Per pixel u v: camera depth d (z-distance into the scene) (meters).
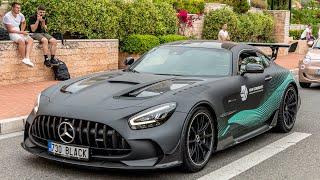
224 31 19.25
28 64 11.62
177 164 5.38
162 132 5.25
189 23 19.16
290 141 7.41
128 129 5.19
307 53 14.17
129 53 15.58
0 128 7.59
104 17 14.45
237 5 23.58
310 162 6.37
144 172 5.69
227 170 5.91
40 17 12.48
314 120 9.07
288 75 8.01
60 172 5.68
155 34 16.72
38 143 5.66
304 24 33.72
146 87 5.81
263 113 7.22
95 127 5.23
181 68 6.66
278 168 6.07
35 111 5.82
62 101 5.61
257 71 6.61
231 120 6.34
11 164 5.97
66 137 5.37
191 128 5.60
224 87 6.23
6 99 9.70
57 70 12.47
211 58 6.81
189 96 5.66
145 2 16.30
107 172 5.68
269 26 24.92
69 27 13.68
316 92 13.20
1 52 11.30
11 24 11.63
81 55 13.46
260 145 7.14
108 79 6.20
